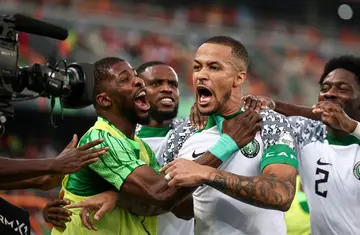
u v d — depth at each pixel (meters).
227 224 3.38
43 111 8.48
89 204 3.12
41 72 3.05
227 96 3.29
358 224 3.73
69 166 2.95
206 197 3.39
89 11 10.10
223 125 3.35
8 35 2.91
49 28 3.06
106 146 3.19
